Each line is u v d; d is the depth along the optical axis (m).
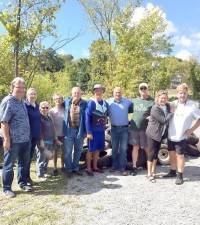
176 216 2.85
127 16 12.87
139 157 4.32
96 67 13.87
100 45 13.62
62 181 3.81
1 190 3.48
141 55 13.04
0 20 5.75
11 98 3.28
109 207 3.05
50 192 3.45
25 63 6.39
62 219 2.81
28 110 3.62
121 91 4.13
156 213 2.92
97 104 4.03
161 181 3.81
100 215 2.88
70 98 4.04
